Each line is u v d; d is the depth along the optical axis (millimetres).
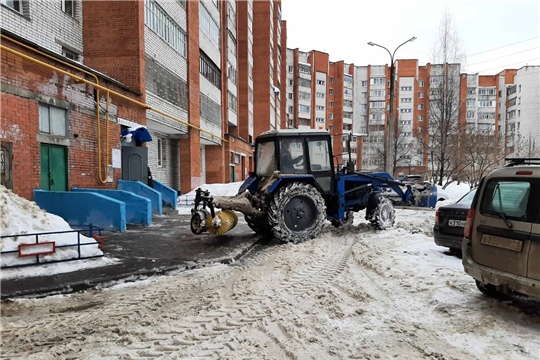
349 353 2996
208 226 7465
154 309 4105
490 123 63281
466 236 4184
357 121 68875
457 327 3449
